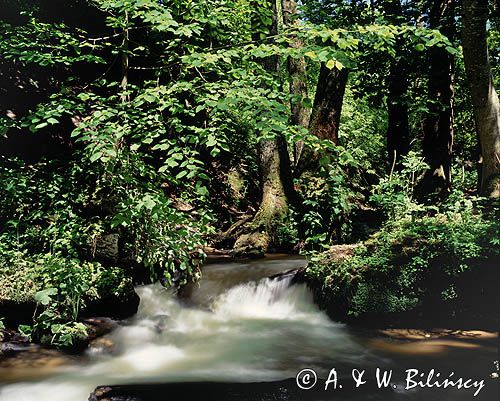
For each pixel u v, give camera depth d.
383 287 5.95
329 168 3.97
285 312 6.69
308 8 10.19
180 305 6.50
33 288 4.99
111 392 3.56
